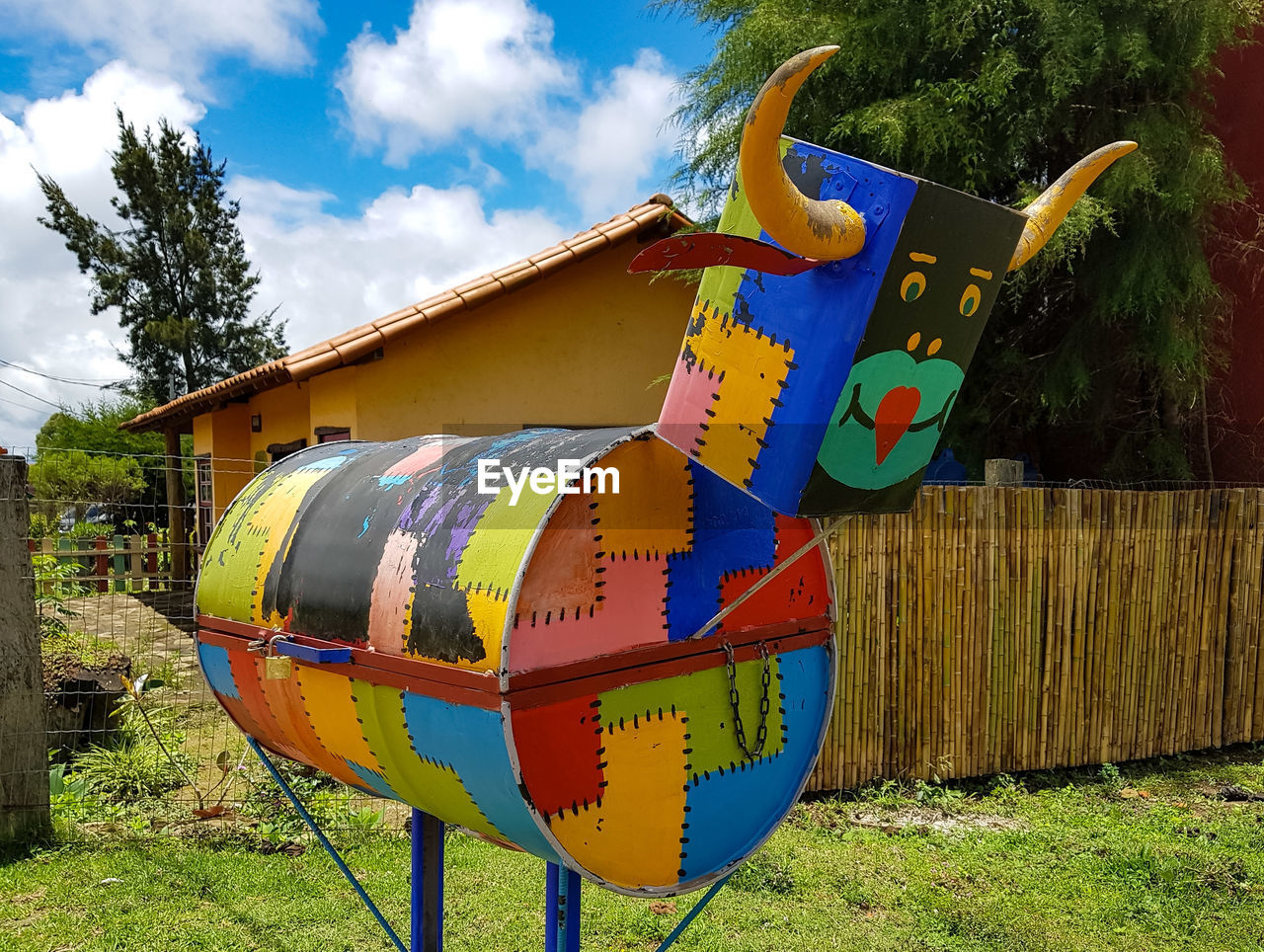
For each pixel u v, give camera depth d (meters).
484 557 1.97
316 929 3.66
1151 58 6.50
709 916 3.84
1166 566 6.17
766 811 2.58
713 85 8.05
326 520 2.57
